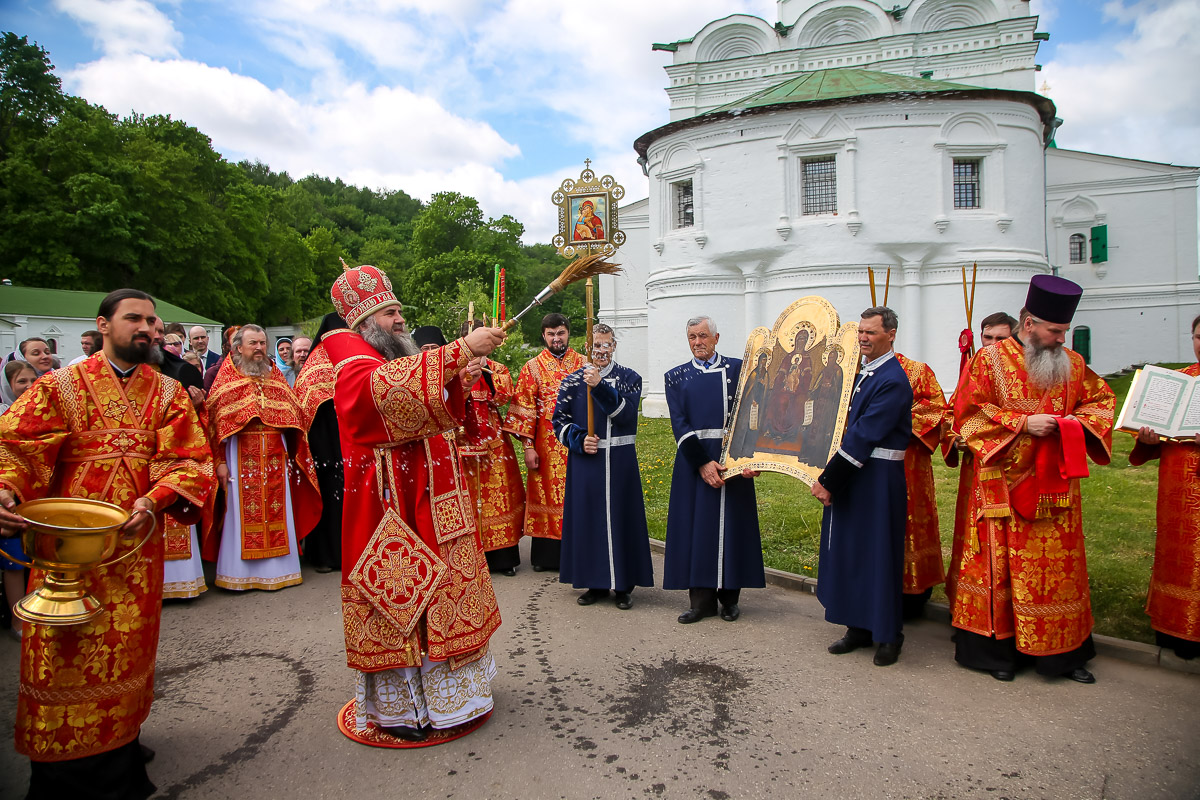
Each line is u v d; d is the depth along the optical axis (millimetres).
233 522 5695
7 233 31656
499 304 3404
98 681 2844
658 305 19922
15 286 27734
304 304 53188
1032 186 18016
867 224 17672
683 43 26219
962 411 4043
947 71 24609
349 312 3438
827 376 4590
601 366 5434
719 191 18688
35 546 2682
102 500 3039
